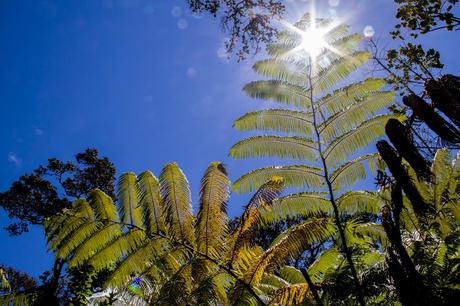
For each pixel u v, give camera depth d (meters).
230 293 5.08
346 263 5.08
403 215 4.84
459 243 4.36
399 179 3.76
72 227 5.79
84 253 5.73
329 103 5.70
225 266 5.36
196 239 5.48
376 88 5.61
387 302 4.42
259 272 5.01
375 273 4.42
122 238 5.67
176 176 5.66
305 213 5.68
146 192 5.73
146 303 5.50
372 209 5.32
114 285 5.58
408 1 7.60
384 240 5.23
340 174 5.49
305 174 5.64
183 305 4.83
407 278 3.49
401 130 3.71
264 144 5.81
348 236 5.38
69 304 5.85
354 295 4.50
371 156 5.35
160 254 5.63
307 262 14.09
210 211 5.48
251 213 5.29
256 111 5.88
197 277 5.27
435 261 4.38
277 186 5.08
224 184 5.54
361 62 5.70
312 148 5.67
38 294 5.55
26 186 17.92
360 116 5.58
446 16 7.35
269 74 6.00
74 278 5.52
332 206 5.53
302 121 5.80
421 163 3.59
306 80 5.85
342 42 5.81
